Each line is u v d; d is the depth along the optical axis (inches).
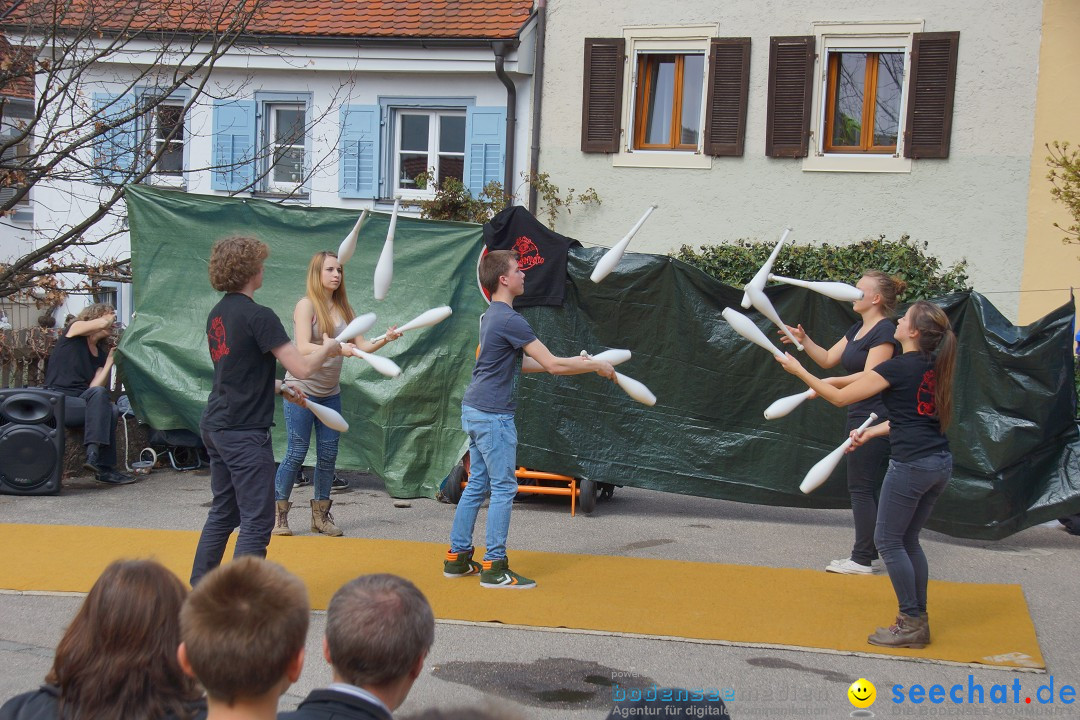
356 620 95.8
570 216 549.3
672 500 347.9
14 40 484.7
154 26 435.2
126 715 98.4
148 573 102.0
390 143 581.6
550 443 316.5
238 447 196.7
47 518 293.1
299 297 343.3
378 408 331.3
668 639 197.8
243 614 88.7
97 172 442.3
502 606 215.8
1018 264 486.3
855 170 506.9
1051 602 233.1
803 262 479.8
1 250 719.7
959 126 490.9
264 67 574.2
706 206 530.0
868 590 236.5
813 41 507.5
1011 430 283.1
